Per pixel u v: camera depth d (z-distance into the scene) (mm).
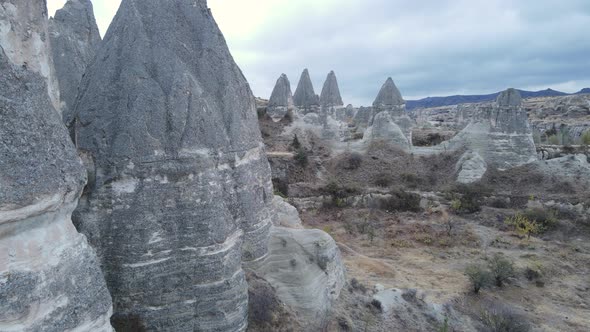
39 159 7273
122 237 11852
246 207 15523
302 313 15664
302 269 16656
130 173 11961
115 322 11820
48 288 7273
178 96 12852
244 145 15461
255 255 15922
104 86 12727
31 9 7578
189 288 12430
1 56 6930
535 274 24547
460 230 31422
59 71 17734
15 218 6852
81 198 12086
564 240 29922
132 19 13430
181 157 12461
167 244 12227
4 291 6637
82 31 20312
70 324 7590
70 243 8000
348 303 18344
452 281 23250
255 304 14484
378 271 22844
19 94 7145
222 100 14945
